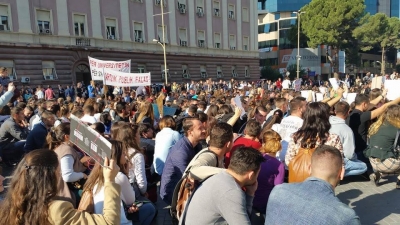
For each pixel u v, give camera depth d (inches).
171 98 637.3
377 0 3134.8
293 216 86.3
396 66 3304.6
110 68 480.1
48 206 88.1
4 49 879.1
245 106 395.2
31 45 927.7
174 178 171.0
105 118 310.3
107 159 95.9
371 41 2105.1
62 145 174.9
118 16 1160.8
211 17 1508.4
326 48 2285.9
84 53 1051.9
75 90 906.7
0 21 885.8
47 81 964.0
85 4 1064.2
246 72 1707.7
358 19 2031.3
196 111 309.4
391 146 223.1
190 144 177.0
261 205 166.1
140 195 179.8
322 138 157.6
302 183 92.4
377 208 197.6
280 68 2476.6
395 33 2346.2
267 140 168.4
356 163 231.8
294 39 2217.0
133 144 180.7
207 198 104.7
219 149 142.2
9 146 319.6
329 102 271.1
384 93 304.0
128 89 776.9
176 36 1366.9
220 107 329.4
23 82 911.0
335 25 1787.6
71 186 169.5
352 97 387.9
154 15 1273.4
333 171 90.7
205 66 1492.4
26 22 925.8
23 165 89.7
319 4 1838.1
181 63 1385.3
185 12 1402.6
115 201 95.9
